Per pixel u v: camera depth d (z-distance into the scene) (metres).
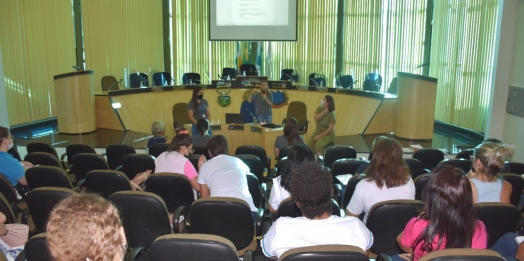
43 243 1.86
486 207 2.57
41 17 9.44
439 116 9.72
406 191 2.77
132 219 2.71
